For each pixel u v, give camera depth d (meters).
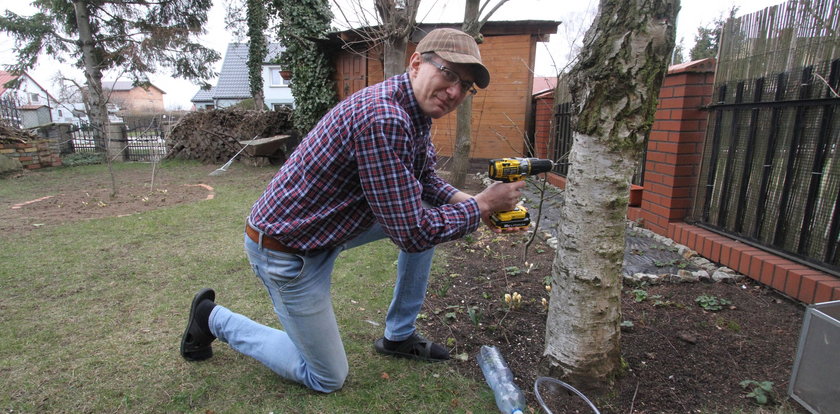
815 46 2.85
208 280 3.29
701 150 3.92
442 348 2.25
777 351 2.25
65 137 12.66
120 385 2.00
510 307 2.72
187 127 11.36
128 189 7.34
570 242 1.86
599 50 1.67
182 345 2.17
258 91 16.92
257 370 2.14
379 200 1.39
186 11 14.18
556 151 7.43
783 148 3.08
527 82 8.60
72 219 5.13
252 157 10.33
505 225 1.63
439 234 1.45
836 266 2.70
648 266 3.41
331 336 1.79
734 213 3.53
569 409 1.84
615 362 1.97
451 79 1.41
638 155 1.76
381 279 3.30
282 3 10.88
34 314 2.70
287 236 1.56
